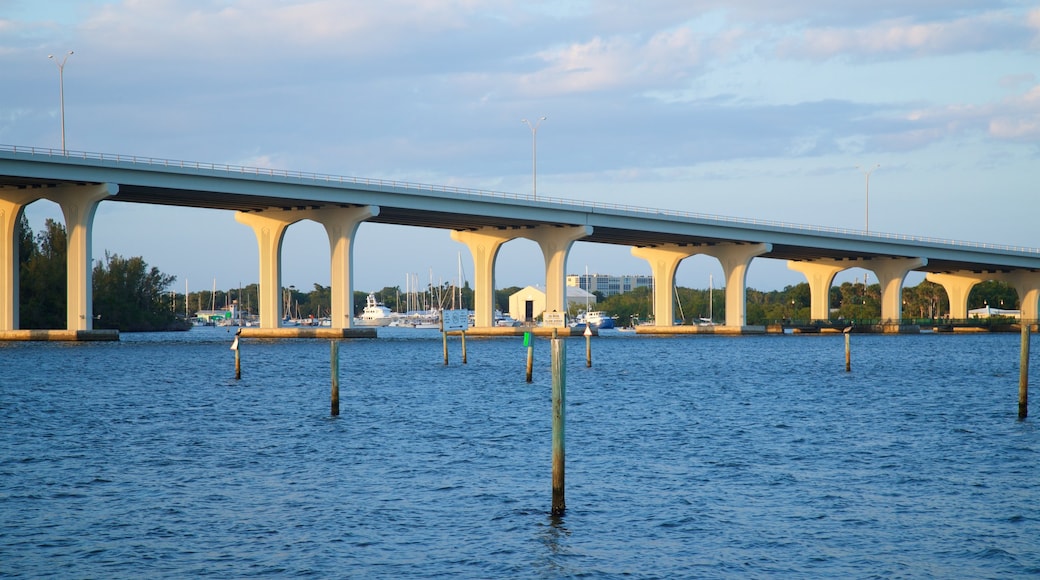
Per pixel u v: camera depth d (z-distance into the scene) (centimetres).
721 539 2612
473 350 11388
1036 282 18425
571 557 2467
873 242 15775
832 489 3170
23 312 14750
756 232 14888
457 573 2361
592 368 8512
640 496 3059
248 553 2491
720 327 16138
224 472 3419
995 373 8050
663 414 5031
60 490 3134
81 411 5044
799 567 2406
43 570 2364
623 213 13600
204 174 10294
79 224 10219
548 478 3319
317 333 12631
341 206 11862
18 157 9219
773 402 5656
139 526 2717
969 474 3409
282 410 5119
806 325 17275
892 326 16950
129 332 18138
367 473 3397
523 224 13688
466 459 3662
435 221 13350
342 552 2502
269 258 12519
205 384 6606
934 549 2536
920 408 5341
